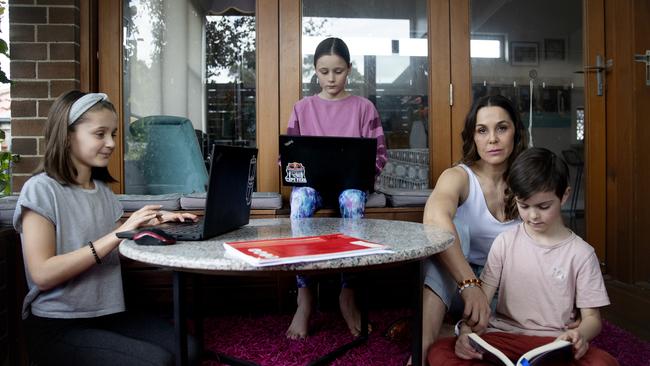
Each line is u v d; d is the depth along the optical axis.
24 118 2.29
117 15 2.44
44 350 1.09
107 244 1.07
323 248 0.82
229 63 2.54
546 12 2.63
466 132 1.42
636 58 2.38
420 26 2.58
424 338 1.14
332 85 2.01
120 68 2.45
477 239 1.41
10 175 2.29
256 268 0.73
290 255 0.76
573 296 1.12
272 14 2.49
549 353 0.86
